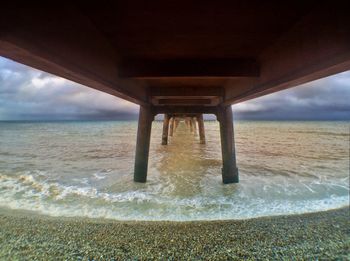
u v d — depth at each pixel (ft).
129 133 106.11
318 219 15.48
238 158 40.45
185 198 19.52
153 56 11.48
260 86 11.46
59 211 16.79
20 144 61.82
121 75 11.97
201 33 8.62
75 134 99.14
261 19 7.43
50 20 6.10
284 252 11.59
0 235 13.10
